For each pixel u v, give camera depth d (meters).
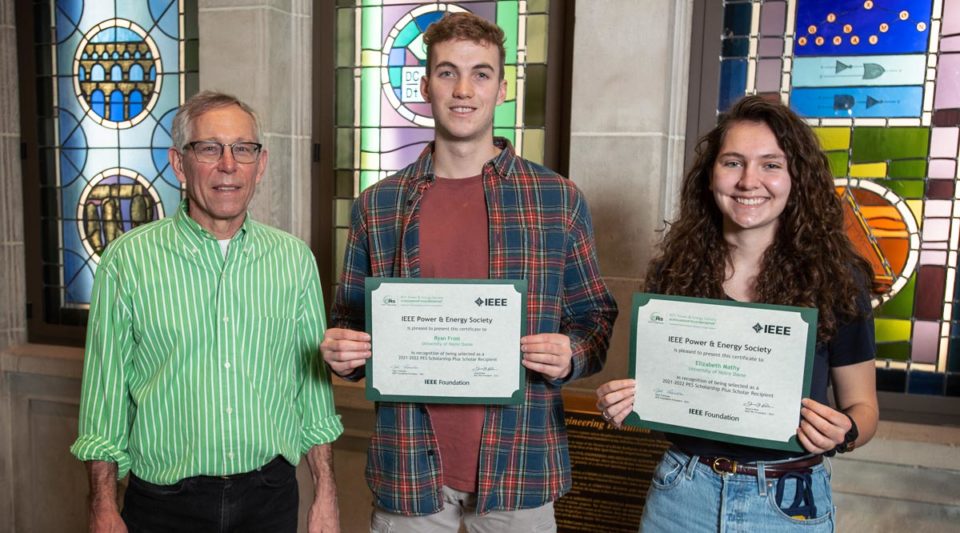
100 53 2.56
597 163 2.01
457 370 1.30
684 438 1.22
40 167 2.66
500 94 1.41
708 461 1.19
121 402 1.34
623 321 2.02
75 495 2.62
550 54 2.20
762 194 1.14
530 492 1.37
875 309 2.01
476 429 1.38
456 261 1.38
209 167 1.30
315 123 2.41
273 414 1.38
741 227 1.17
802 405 1.09
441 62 1.32
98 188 2.62
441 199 1.40
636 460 1.95
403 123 2.35
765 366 1.11
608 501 1.98
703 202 1.27
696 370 1.16
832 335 1.14
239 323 1.34
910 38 1.91
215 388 1.32
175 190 2.54
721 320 1.14
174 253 1.33
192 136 1.31
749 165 1.14
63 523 2.65
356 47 2.36
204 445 1.31
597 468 1.98
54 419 2.62
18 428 2.65
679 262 1.27
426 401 1.32
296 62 2.37
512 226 1.37
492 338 1.29
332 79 2.38
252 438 1.34
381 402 1.43
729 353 1.13
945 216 1.93
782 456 1.15
